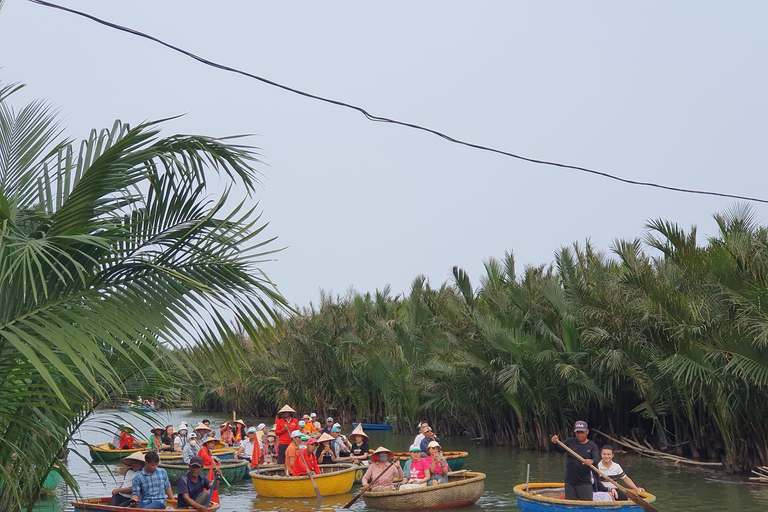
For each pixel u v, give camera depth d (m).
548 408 27.44
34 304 6.01
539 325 28.11
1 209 5.74
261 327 7.02
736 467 20.86
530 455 27.45
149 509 13.16
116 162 6.30
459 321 30.34
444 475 17.97
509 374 26.36
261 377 49.06
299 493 19.02
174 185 7.25
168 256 7.02
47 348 5.34
